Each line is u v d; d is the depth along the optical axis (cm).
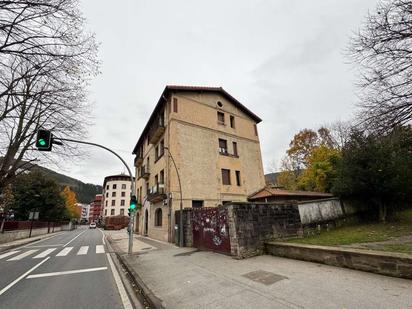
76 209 7931
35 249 1526
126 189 7212
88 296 541
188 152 1720
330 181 2367
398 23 611
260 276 581
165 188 1684
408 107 658
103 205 7894
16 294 568
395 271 486
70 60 649
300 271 593
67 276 744
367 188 1316
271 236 945
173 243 1452
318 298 412
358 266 558
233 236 855
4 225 2169
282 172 3906
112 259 1061
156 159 2044
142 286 586
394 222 1262
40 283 665
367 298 394
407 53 630
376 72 682
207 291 509
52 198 4012
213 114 2005
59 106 925
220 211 984
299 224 1081
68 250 1399
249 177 2081
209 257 898
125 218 5588
